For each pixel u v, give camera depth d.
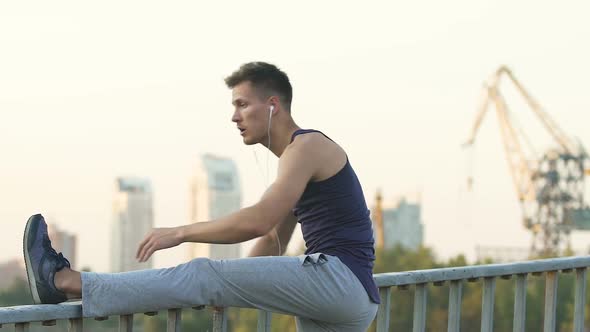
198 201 168.88
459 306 4.38
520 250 111.75
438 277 4.22
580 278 4.94
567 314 63.09
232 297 3.58
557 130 130.62
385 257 98.69
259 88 3.81
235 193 167.25
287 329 60.62
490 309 4.52
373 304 3.81
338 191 3.71
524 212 122.75
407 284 4.11
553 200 121.56
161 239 3.45
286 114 3.85
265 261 3.60
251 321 65.38
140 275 3.45
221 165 167.62
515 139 127.19
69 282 3.38
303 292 3.62
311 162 3.65
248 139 3.84
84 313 3.36
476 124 165.12
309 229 3.80
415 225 161.75
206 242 3.51
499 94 133.62
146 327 41.56
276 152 3.88
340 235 3.72
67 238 152.62
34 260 3.40
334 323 3.78
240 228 3.49
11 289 79.62
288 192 3.57
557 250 118.12
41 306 3.29
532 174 123.69
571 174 121.81
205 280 3.52
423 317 4.23
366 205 3.84
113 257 154.00
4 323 3.17
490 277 4.50
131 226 162.88
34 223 3.43
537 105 137.38
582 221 119.31
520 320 4.65
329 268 3.64
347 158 3.79
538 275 4.81
